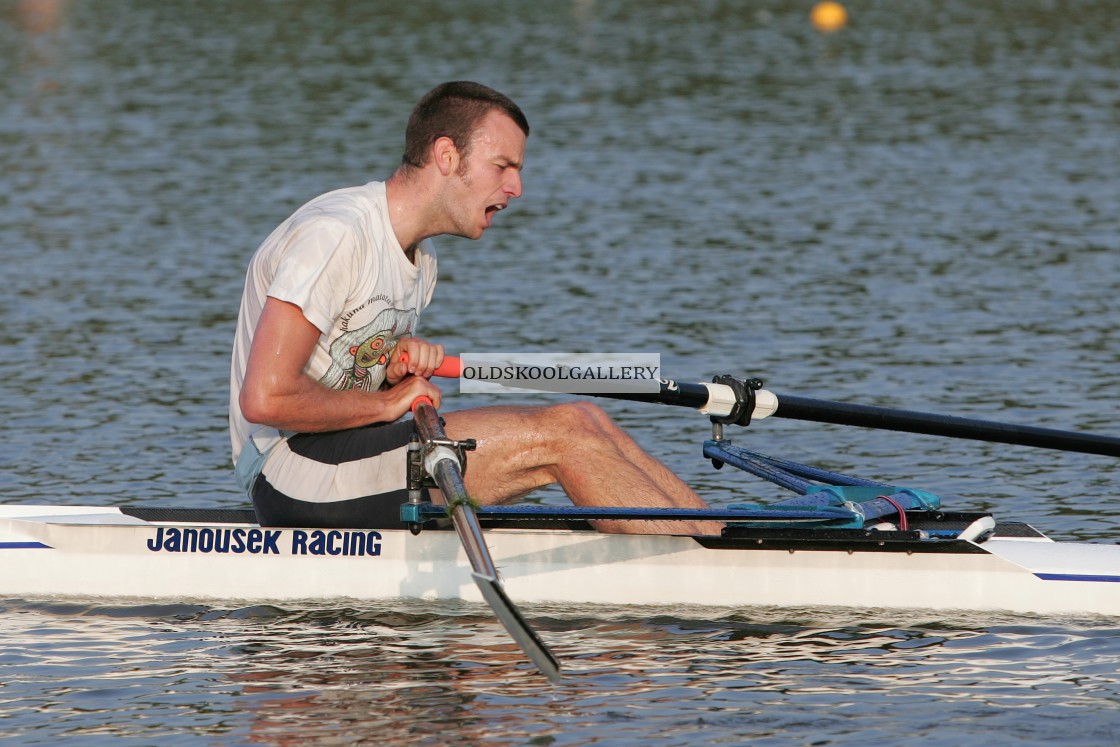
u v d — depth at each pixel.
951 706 18.03
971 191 61.16
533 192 61.41
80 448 30.70
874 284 46.12
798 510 21.38
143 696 18.44
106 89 88.69
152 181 62.88
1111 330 40.56
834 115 81.00
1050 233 53.38
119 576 22.16
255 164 66.75
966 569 21.47
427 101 20.67
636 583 21.73
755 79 93.94
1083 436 24.03
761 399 23.19
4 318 41.72
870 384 35.50
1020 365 37.12
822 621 21.14
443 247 51.91
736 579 21.64
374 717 17.75
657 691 18.53
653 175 64.94
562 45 109.62
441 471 19.22
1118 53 103.50
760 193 61.09
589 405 21.61
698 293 45.06
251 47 108.31
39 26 120.75
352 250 20.17
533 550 21.72
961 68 97.88
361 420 20.92
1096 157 68.38
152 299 44.12
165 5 135.88
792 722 17.56
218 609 21.61
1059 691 18.52
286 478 21.56
